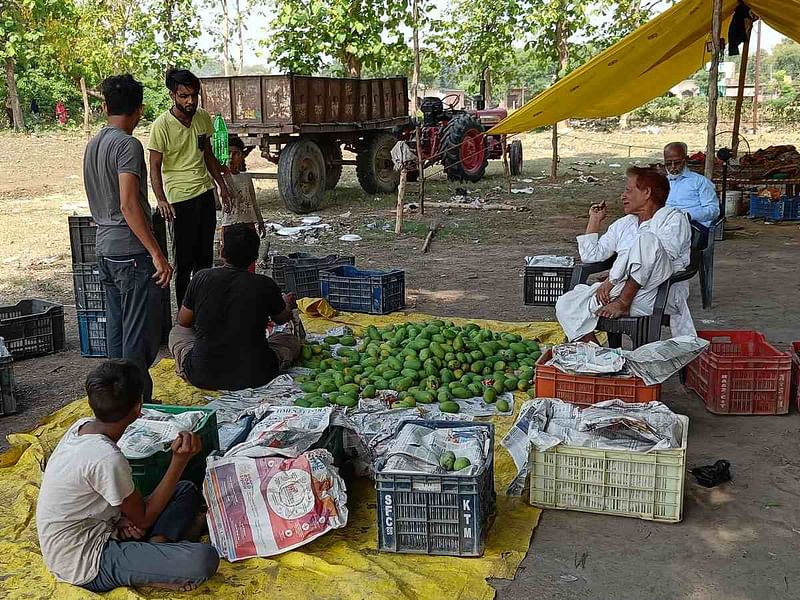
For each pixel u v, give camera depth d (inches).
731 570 138.7
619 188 700.7
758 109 1373.0
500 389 213.9
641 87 537.0
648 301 217.6
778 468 176.2
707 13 392.2
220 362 215.9
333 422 164.7
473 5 872.3
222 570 138.2
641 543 147.4
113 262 198.8
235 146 321.4
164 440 154.3
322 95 573.9
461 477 137.9
